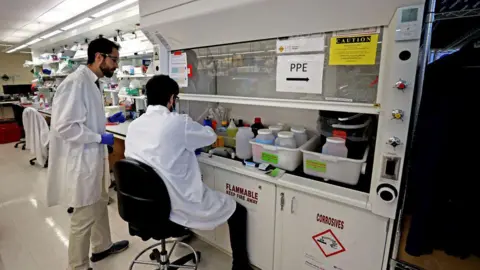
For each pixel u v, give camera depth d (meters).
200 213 1.35
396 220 1.10
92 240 1.82
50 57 5.00
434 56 1.24
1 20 3.81
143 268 1.77
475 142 0.98
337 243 1.28
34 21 3.86
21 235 2.16
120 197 1.33
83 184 1.54
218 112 2.26
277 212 1.46
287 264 1.49
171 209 1.29
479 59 0.92
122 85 3.55
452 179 1.04
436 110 0.97
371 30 1.08
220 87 2.08
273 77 1.60
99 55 1.57
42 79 6.11
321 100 1.29
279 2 1.13
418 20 0.87
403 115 0.95
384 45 1.04
